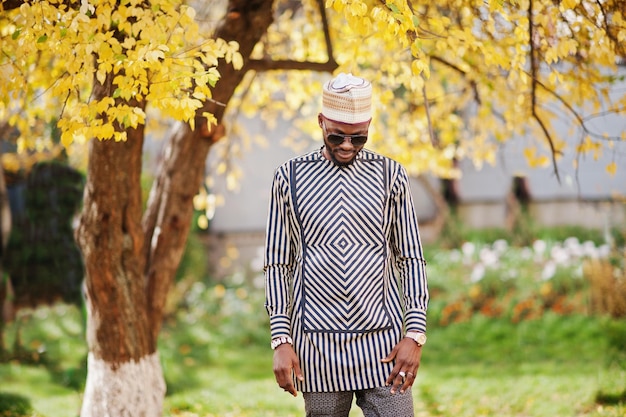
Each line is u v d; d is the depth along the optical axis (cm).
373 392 292
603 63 424
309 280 290
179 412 613
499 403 623
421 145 616
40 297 897
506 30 462
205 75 336
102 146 412
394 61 461
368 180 294
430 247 1220
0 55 379
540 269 1032
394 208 299
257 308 997
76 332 861
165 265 476
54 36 336
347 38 471
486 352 841
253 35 450
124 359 443
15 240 897
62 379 715
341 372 288
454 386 691
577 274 948
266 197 1209
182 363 824
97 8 339
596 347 805
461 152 627
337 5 328
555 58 389
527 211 1251
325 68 500
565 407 586
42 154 890
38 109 563
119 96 363
